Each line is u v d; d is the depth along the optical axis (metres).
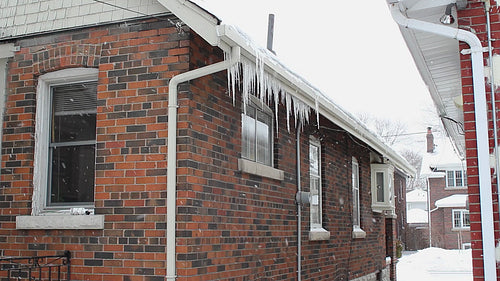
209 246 6.41
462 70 5.48
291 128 9.51
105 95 6.59
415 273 24.27
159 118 6.29
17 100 7.02
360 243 13.49
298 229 9.20
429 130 44.72
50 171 7.01
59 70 6.96
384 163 15.38
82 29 6.83
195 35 6.43
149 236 6.13
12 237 6.77
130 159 6.35
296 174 9.50
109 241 6.29
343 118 9.71
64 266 6.45
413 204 53.84
